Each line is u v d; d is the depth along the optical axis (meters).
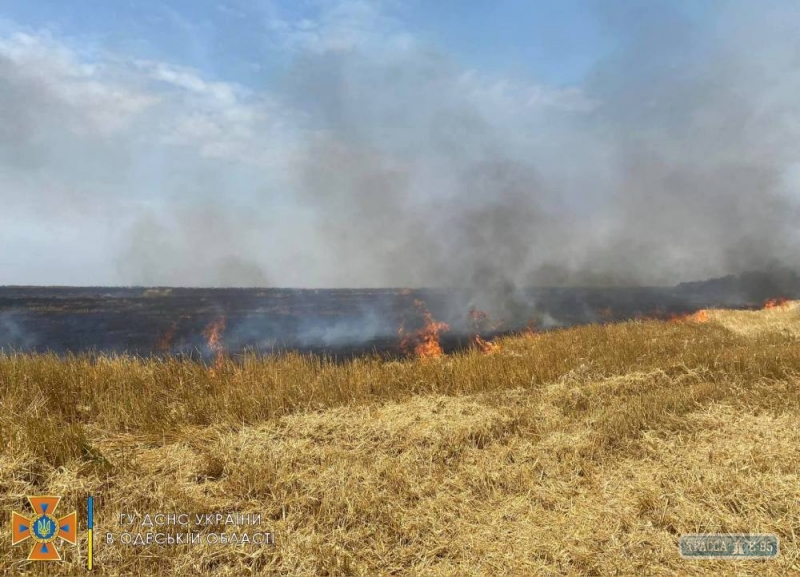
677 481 5.39
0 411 6.46
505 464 5.84
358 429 6.62
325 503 4.84
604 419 6.95
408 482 5.33
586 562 4.21
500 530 4.65
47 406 6.96
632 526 4.66
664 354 11.14
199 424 6.86
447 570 4.14
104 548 4.20
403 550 4.38
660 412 7.20
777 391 8.48
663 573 4.07
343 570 4.11
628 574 4.07
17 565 4.02
